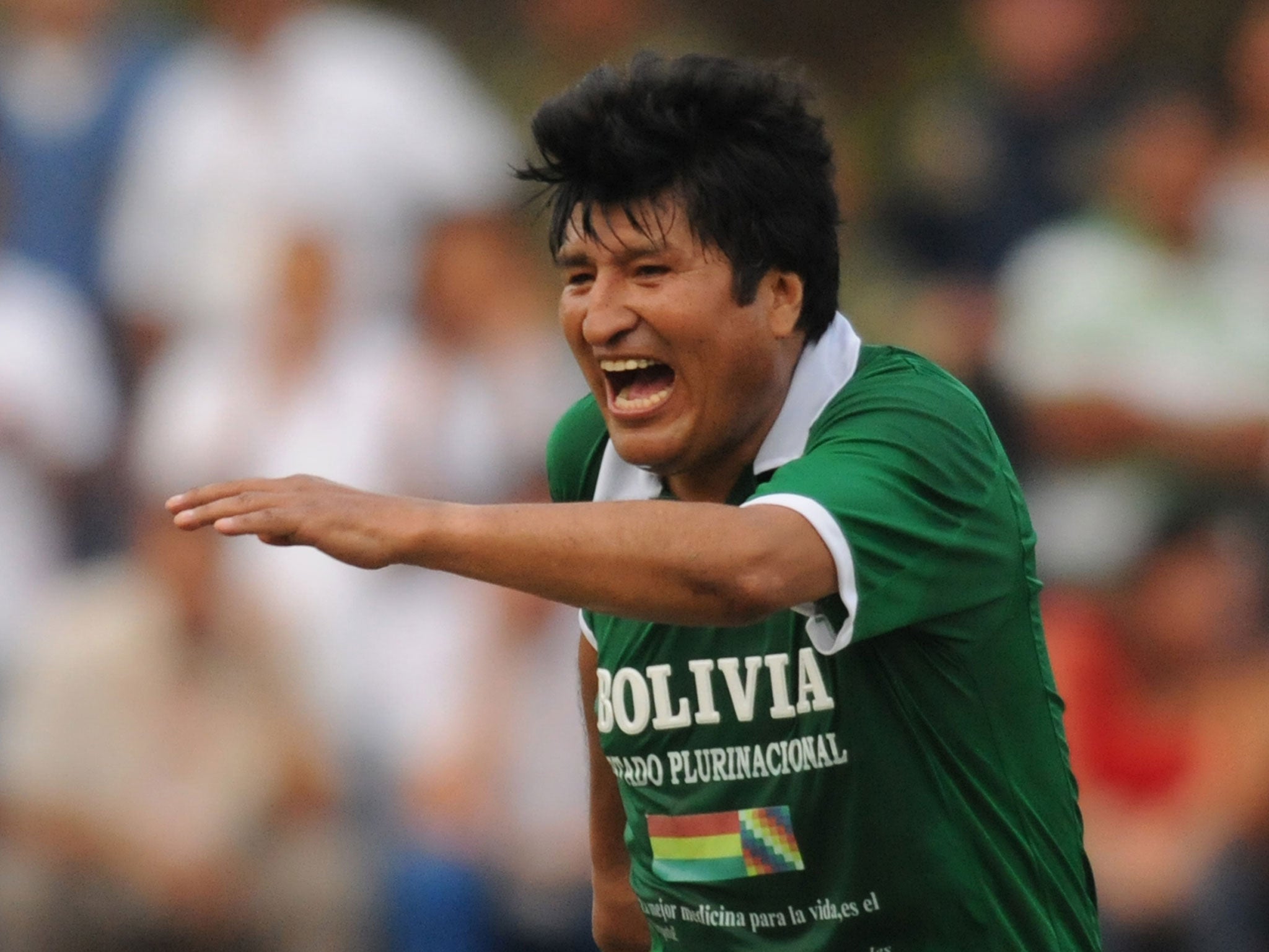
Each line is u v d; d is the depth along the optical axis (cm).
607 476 1204
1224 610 2162
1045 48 2964
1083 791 2095
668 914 1178
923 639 1062
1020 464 2581
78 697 2139
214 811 2119
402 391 2498
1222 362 2556
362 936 2148
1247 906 2030
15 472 2631
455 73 2983
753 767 1109
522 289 2795
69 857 2109
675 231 1046
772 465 1103
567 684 2231
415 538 945
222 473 2516
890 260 3072
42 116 2809
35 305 2717
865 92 3612
